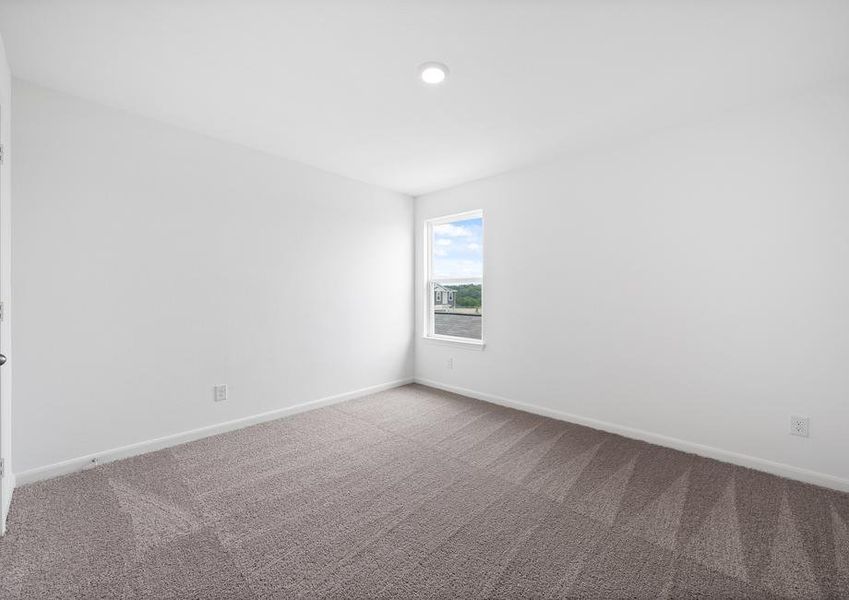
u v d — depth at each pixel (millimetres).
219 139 2812
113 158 2344
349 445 2643
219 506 1884
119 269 2377
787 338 2172
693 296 2498
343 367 3688
